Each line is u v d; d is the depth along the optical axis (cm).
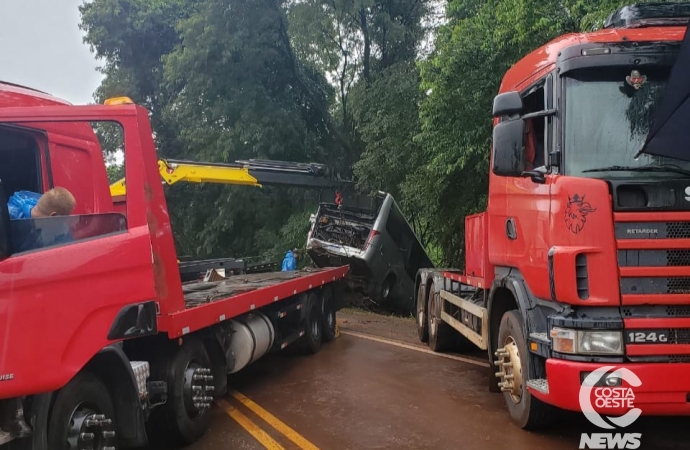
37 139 466
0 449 339
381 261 1410
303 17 1998
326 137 2275
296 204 2092
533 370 518
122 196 574
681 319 431
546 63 509
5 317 335
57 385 352
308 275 990
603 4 820
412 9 2153
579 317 444
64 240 375
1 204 343
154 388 501
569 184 453
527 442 521
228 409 648
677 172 453
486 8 1173
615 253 434
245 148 2027
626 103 468
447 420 588
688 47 441
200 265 1107
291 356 948
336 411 628
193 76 1992
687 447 499
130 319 399
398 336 1138
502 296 622
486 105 1165
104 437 391
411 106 1634
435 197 1435
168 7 2364
